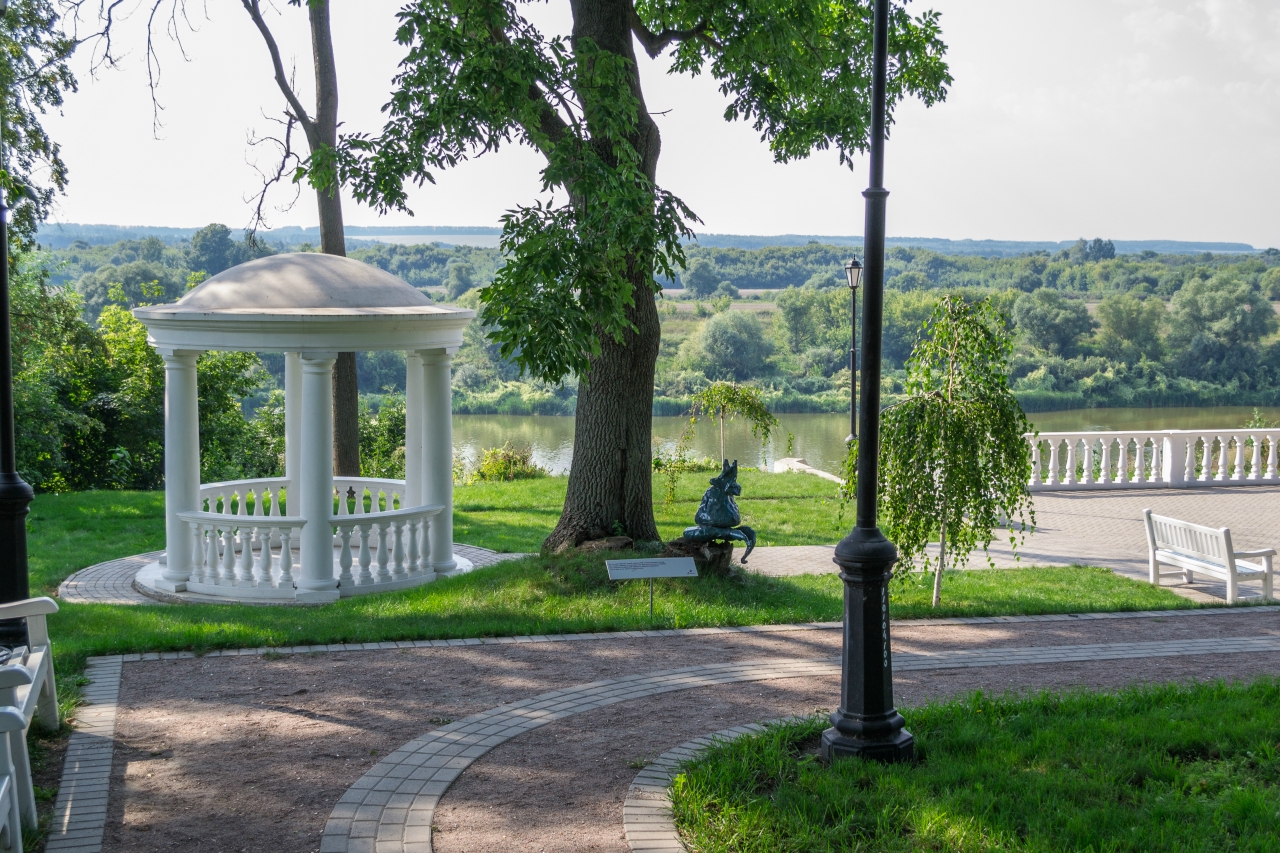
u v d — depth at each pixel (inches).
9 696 211.0
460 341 559.2
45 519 748.6
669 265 451.2
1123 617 435.8
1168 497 807.1
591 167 443.2
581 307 441.4
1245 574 485.7
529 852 209.0
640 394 522.6
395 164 470.6
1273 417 2170.3
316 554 515.2
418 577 547.5
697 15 570.3
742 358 2667.3
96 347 1228.5
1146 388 2472.9
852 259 856.9
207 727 285.3
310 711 300.2
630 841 213.3
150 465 1289.4
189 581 531.2
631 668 346.9
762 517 751.1
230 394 1310.3
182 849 211.9
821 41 645.9
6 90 815.7
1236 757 246.8
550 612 433.1
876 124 240.5
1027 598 478.6
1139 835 205.3
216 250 2465.6
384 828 220.5
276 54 874.1
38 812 229.1
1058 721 273.6
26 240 926.4
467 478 1106.1
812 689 321.7
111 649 362.9
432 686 325.7
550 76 454.6
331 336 503.2
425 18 460.1
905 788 228.1
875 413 244.1
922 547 445.1
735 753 253.9
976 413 429.7
